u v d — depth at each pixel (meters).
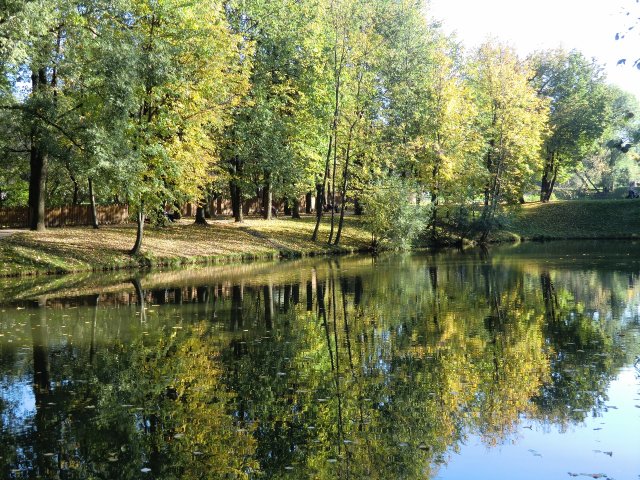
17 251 28.27
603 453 7.62
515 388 10.30
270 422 8.80
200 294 21.70
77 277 26.84
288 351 13.05
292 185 41.22
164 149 28.83
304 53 40.19
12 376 11.18
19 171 44.72
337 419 8.91
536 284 23.83
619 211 59.03
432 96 45.31
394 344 13.70
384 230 42.69
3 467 7.36
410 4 47.88
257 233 41.91
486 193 50.41
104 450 7.86
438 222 50.97
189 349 13.27
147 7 28.30
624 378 10.79
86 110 26.58
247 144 37.78
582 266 30.41
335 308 18.72
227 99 33.84
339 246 43.12
